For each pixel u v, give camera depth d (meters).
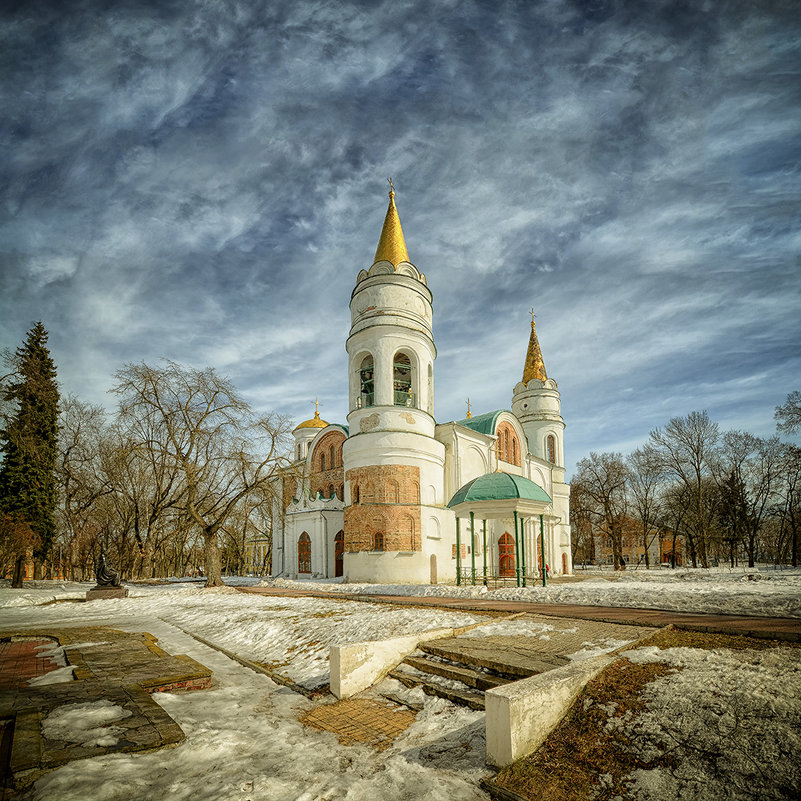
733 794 4.52
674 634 8.83
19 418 39.62
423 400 34.69
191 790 5.47
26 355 43.22
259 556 72.62
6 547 36.25
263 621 14.75
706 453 56.69
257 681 10.03
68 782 5.45
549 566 44.78
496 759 5.71
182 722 7.46
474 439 38.56
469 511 23.56
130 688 8.93
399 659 9.47
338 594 22.17
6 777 5.57
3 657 12.04
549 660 8.13
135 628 16.88
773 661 6.68
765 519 57.78
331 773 5.97
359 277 36.38
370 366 35.97
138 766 5.97
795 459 46.69
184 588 30.30
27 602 25.69
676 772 4.92
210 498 35.31
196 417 31.41
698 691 5.98
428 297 36.81
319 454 44.38
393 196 38.56
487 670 8.26
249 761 6.28
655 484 63.25
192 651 12.96
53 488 41.44
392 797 5.38
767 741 4.95
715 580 27.72
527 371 53.16
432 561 32.59
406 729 7.16
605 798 4.89
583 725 5.92
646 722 5.66
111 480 44.09
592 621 10.97
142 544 44.16
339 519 40.12
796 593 14.45
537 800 5.04
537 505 23.09
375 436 32.47
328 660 10.48
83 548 49.72
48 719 7.32
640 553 89.50
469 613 12.58
